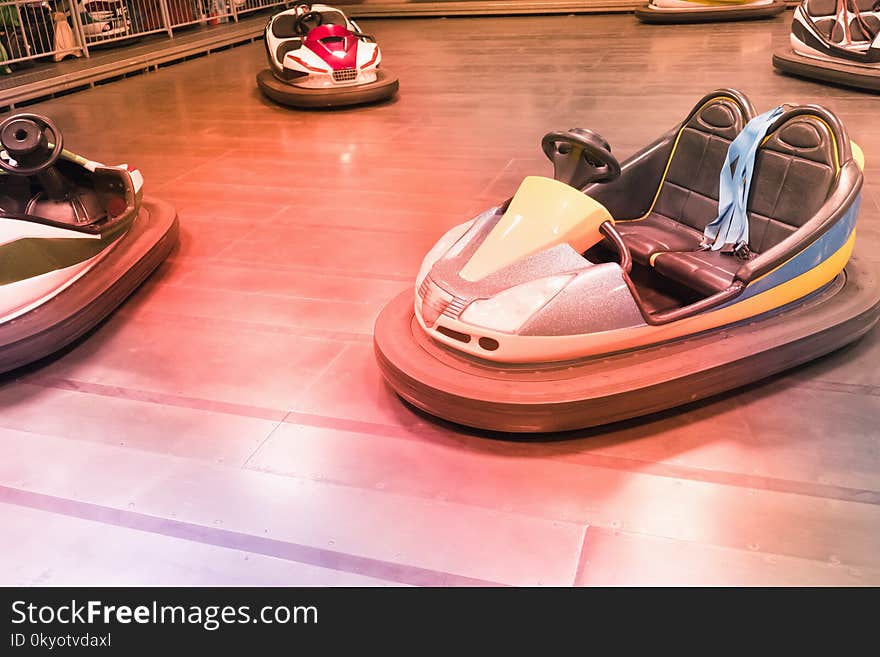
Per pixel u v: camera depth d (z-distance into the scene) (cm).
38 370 239
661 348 203
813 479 180
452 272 206
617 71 658
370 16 1074
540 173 409
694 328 204
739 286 203
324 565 163
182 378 232
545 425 188
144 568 165
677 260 222
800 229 210
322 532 172
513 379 192
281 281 294
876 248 295
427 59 764
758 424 198
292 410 215
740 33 813
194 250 325
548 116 521
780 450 189
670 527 168
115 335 259
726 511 172
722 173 229
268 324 262
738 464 185
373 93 566
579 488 180
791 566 158
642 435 196
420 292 210
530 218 206
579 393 186
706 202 244
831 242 214
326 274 299
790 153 221
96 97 642
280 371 234
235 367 237
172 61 783
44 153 277
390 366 203
